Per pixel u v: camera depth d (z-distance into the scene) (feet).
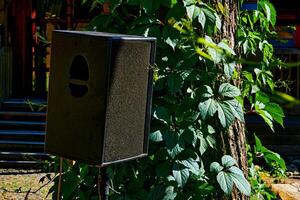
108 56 12.25
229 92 15.49
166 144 15.08
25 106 51.83
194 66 15.87
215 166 15.67
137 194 15.62
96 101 12.43
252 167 18.67
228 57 7.57
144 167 15.75
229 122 15.23
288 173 43.86
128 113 12.95
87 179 16.31
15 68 58.75
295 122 52.01
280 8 59.57
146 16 15.61
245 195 16.85
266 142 50.96
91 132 12.55
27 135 47.60
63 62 13.05
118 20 16.28
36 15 59.41
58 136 13.25
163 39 15.33
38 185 38.11
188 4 15.34
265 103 17.89
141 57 13.05
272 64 18.47
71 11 57.00
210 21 15.34
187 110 15.40
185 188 15.76
